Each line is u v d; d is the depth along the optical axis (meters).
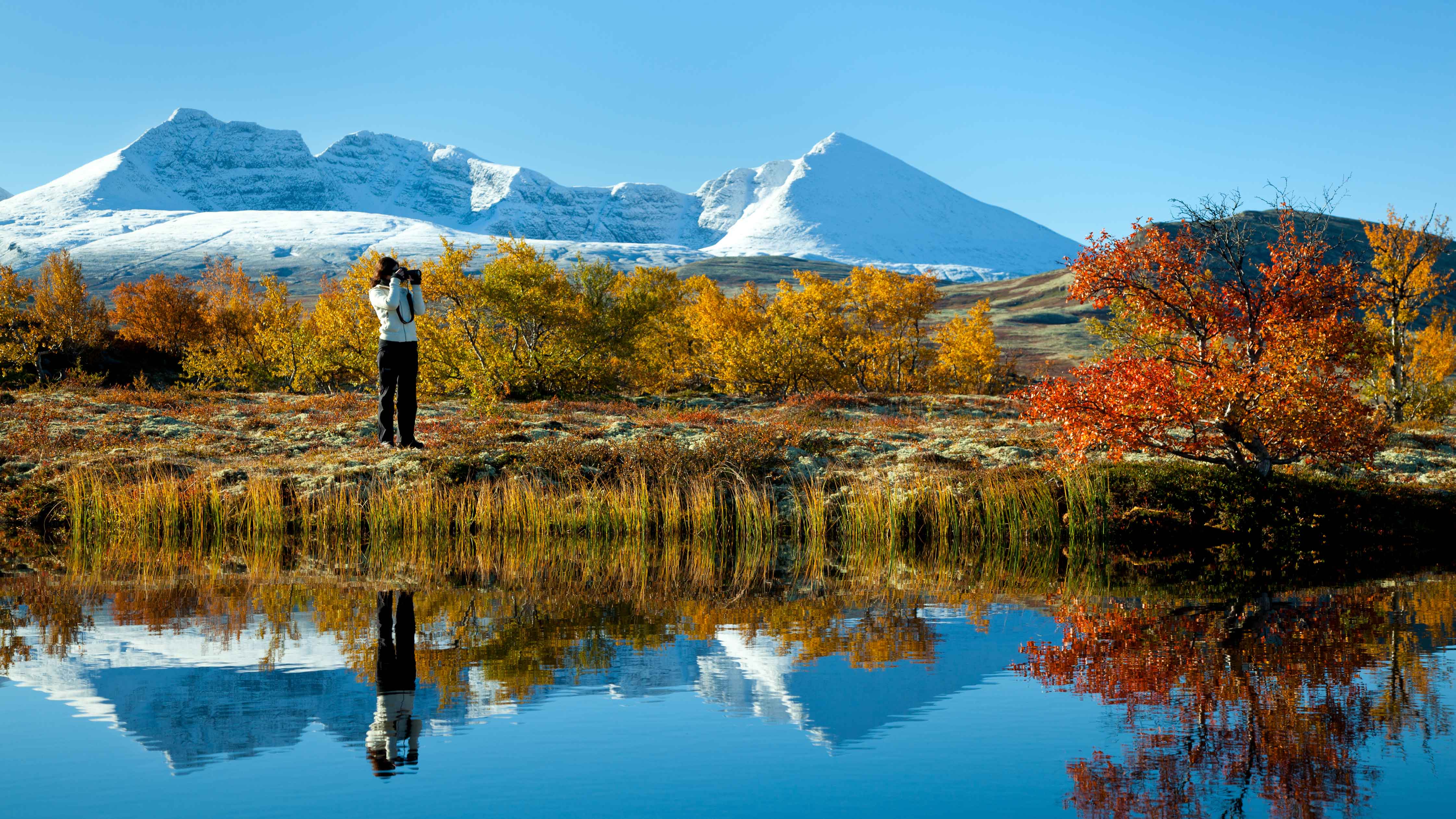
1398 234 30.81
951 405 30.16
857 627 8.61
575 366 31.81
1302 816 4.27
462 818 4.22
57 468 17.50
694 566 13.12
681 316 45.31
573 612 9.30
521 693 6.24
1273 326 14.63
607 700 6.09
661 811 4.32
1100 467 17.02
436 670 6.83
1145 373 15.10
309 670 6.80
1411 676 6.75
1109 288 15.69
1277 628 8.63
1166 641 8.00
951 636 8.21
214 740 5.27
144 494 15.80
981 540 15.84
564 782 4.68
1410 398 31.55
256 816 4.23
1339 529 15.24
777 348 38.00
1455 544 15.14
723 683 6.51
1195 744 5.29
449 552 14.29
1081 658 7.33
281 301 64.00
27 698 6.02
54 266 65.75
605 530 16.03
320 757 5.02
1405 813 4.30
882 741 5.35
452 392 30.23
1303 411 14.27
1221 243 15.16
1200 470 16.47
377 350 33.56
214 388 43.34
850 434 22.00
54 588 10.53
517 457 18.39
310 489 16.80
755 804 4.38
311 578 11.51
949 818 4.25
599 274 33.59
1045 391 15.47
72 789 4.55
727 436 19.69
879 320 49.81
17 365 52.12
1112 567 13.23
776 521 16.39
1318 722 5.69
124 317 75.25
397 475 17.28
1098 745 5.27
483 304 31.00
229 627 8.34
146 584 10.93
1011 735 5.45
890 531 15.63
